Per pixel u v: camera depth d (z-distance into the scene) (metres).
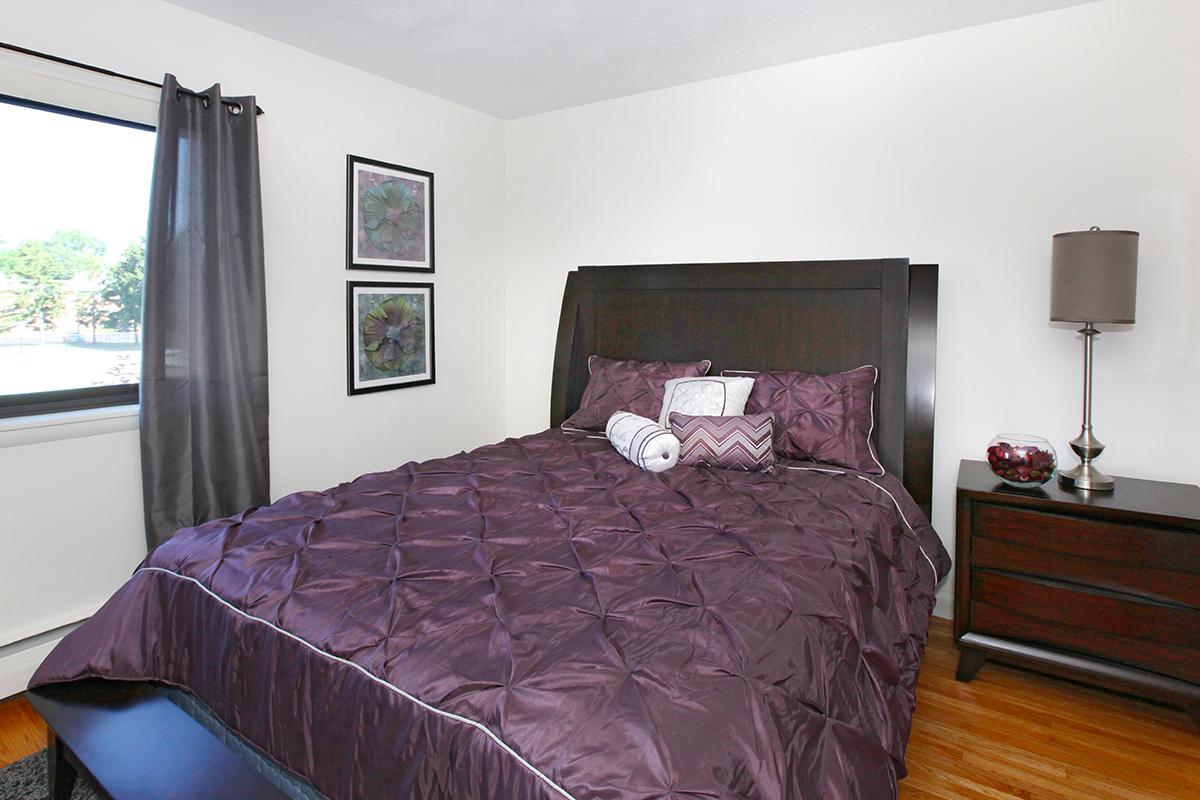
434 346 3.72
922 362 2.77
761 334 3.08
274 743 1.34
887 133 2.88
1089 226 2.53
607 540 1.75
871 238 2.95
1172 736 2.07
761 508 2.04
